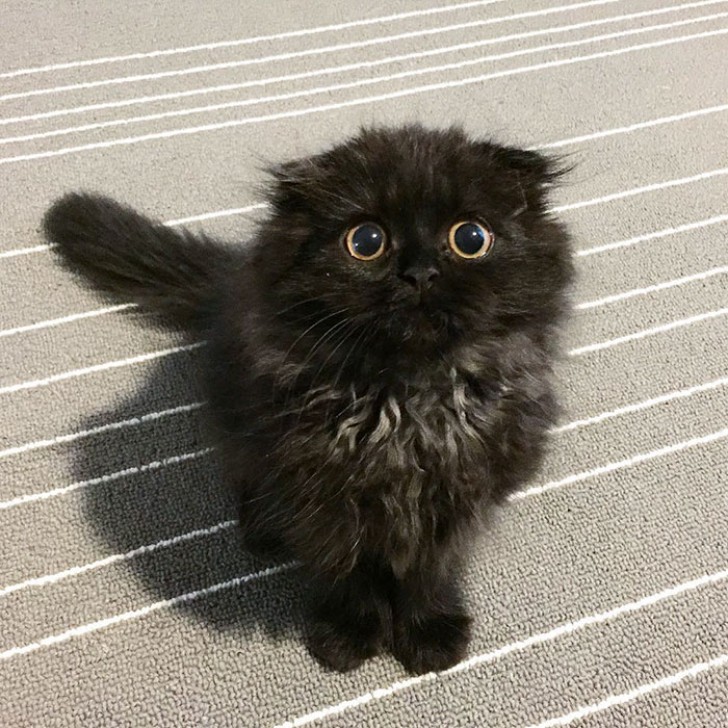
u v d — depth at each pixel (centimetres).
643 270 47
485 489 29
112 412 41
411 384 27
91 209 43
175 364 42
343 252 25
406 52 57
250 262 29
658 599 36
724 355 43
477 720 33
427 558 30
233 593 36
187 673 34
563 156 44
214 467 39
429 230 25
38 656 34
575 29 59
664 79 56
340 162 27
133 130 52
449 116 53
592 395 42
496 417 28
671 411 41
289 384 27
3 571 36
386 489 28
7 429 40
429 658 34
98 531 37
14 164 49
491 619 35
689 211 49
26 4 58
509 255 26
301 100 54
